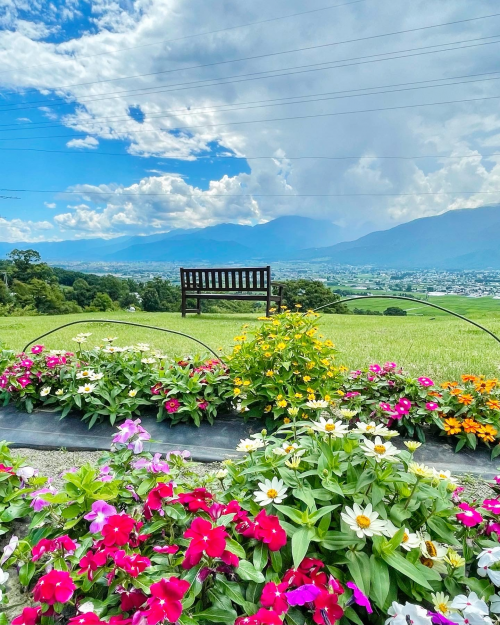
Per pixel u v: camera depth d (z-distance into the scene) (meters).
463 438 2.56
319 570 1.06
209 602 1.04
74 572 1.12
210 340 5.84
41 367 3.38
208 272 9.66
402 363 4.15
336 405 2.95
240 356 3.17
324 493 1.19
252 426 2.91
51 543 1.15
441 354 4.60
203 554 1.01
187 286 9.95
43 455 2.69
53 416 3.15
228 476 1.53
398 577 1.06
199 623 1.00
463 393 2.81
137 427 1.65
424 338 5.91
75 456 2.66
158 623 0.88
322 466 1.25
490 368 3.92
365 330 7.05
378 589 0.96
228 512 1.15
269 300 9.10
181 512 1.22
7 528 1.52
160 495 1.21
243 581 1.08
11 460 1.85
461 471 2.37
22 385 3.18
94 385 3.03
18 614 1.23
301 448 1.43
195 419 2.88
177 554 1.15
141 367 3.33
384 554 1.02
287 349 3.02
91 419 2.95
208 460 2.55
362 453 1.33
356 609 1.07
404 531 1.06
